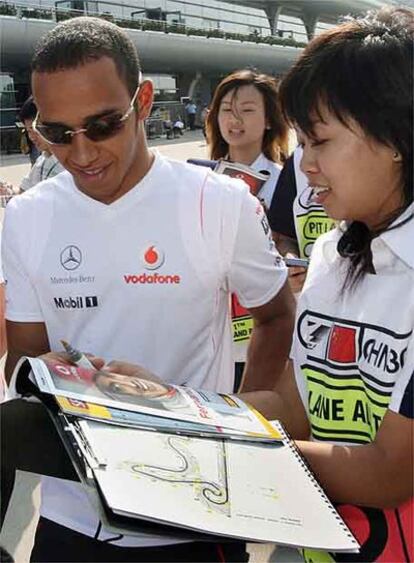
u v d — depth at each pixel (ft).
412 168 3.14
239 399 3.88
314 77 3.12
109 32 4.11
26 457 3.59
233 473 3.04
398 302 3.19
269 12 68.23
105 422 3.10
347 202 3.26
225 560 3.73
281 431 3.52
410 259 3.14
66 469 3.57
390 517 3.38
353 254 3.49
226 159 10.66
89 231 4.39
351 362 3.46
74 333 4.58
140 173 4.34
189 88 85.71
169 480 2.85
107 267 4.40
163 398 3.51
